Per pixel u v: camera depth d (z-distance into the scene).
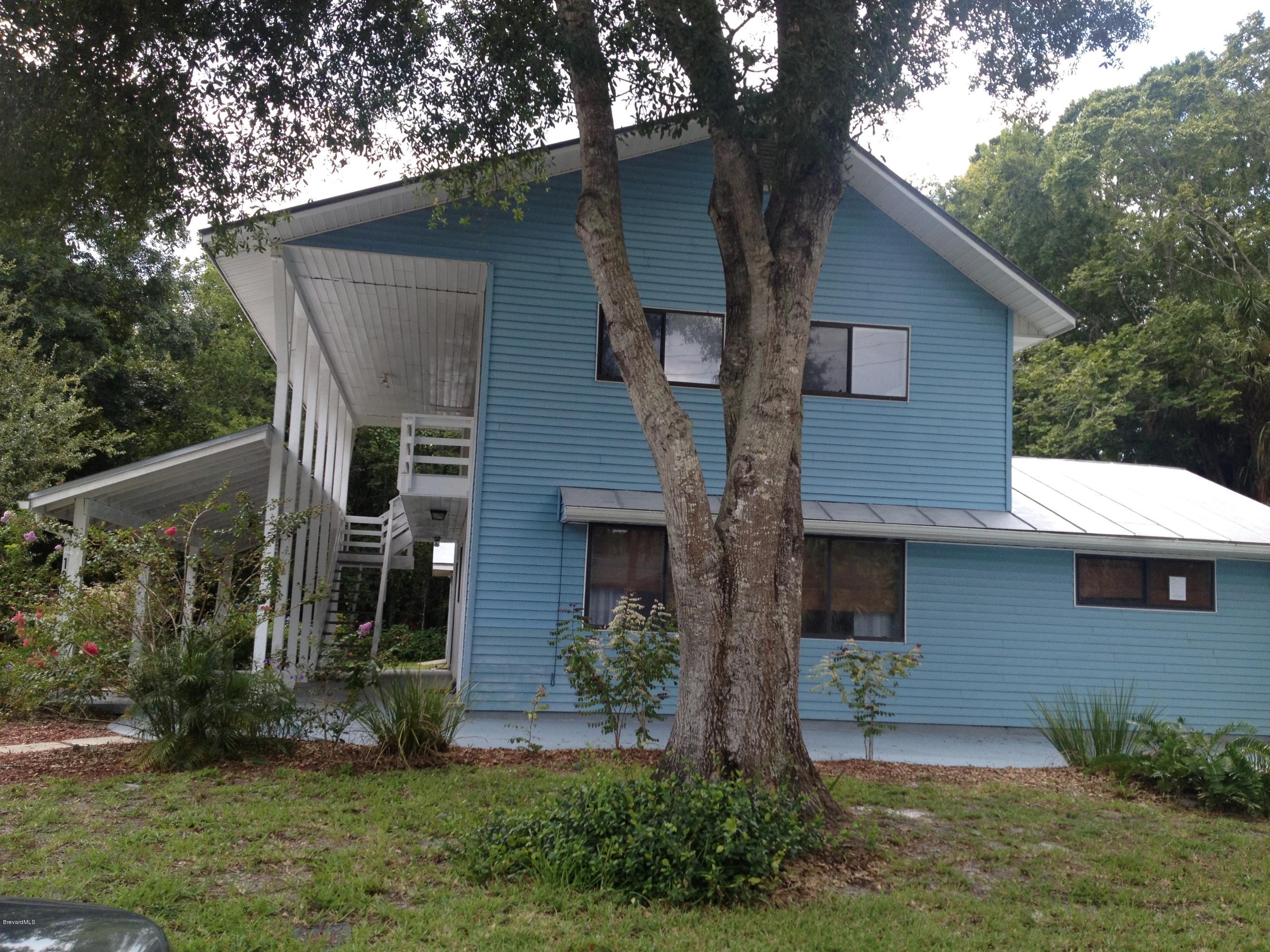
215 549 14.09
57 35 8.93
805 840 6.29
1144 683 13.98
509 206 13.26
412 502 15.97
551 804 6.49
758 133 7.94
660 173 14.08
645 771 8.73
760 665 7.00
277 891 5.45
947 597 13.87
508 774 8.70
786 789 6.75
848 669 10.99
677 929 5.11
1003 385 14.55
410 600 32.94
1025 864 6.75
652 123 8.57
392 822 6.92
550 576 13.16
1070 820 8.12
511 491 13.24
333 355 18.28
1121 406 27.94
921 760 10.88
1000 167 32.38
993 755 11.41
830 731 12.70
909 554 13.87
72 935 2.68
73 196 10.01
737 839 5.77
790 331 7.48
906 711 13.56
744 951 4.87
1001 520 13.81
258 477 14.90
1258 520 14.93
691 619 7.12
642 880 5.67
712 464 13.71
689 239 14.03
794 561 7.35
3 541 11.03
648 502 13.04
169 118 9.55
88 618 9.75
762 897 5.57
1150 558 14.28
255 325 16.67
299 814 7.03
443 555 23.03
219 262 13.17
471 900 5.36
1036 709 13.76
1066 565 14.10
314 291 14.54
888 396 14.32
